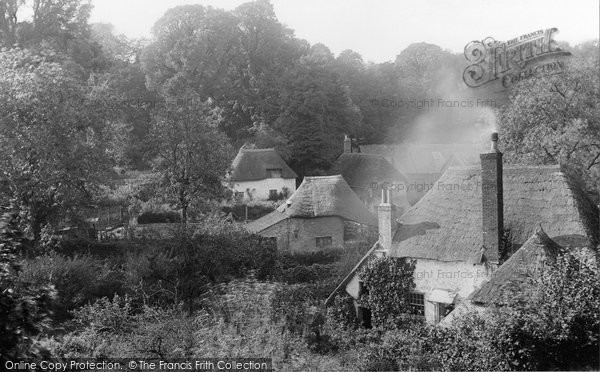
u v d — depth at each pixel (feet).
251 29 319.27
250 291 84.99
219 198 163.22
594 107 154.10
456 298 93.25
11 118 123.03
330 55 341.41
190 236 112.78
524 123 155.74
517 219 94.58
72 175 125.70
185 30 294.87
